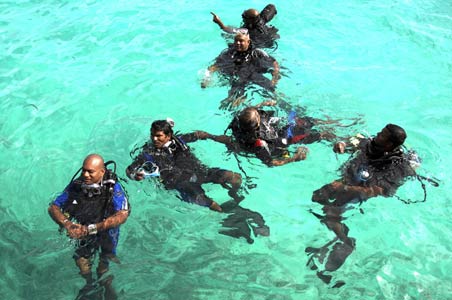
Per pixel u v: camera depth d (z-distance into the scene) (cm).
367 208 502
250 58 668
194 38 806
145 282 429
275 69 668
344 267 443
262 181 543
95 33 823
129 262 448
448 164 551
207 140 592
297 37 806
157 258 454
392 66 728
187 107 652
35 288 422
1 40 803
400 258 450
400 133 448
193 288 425
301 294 419
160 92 680
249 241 471
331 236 469
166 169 501
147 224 490
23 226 486
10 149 589
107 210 450
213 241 472
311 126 567
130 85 696
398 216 493
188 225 490
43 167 561
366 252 457
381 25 834
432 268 440
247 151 529
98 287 423
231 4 915
